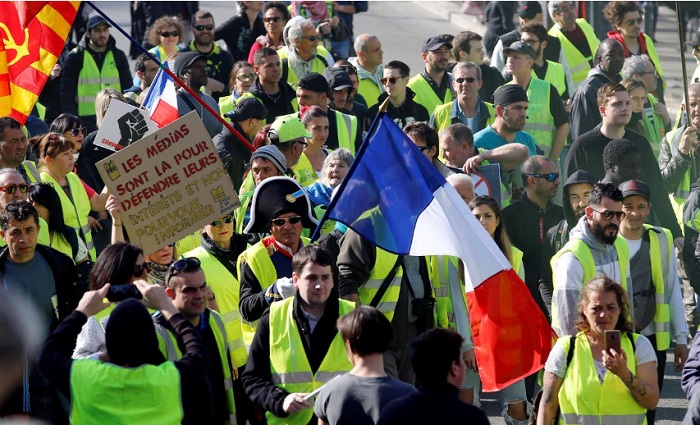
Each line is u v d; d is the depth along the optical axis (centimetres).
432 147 2003
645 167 2361
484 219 1795
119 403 1286
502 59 3469
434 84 2912
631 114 2689
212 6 5969
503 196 2350
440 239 1581
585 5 4088
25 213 1631
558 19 3409
